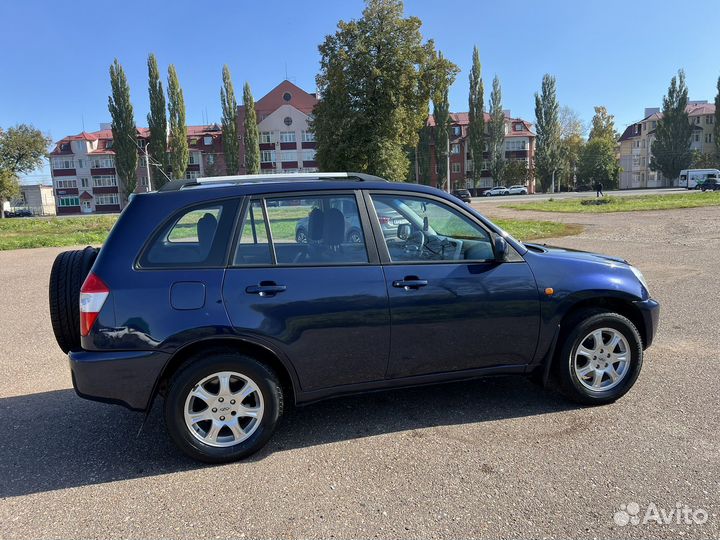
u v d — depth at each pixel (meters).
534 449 3.36
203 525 2.70
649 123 93.56
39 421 4.08
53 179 84.56
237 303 3.27
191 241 3.40
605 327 3.91
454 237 3.90
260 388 3.37
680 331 5.79
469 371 3.78
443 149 75.88
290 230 3.53
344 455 3.39
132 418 4.12
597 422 3.70
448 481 3.03
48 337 6.63
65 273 3.57
